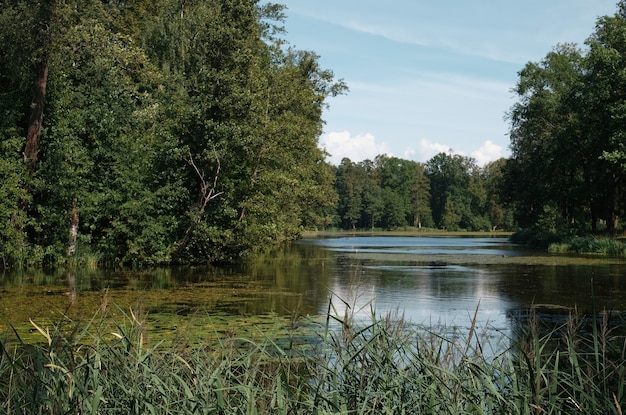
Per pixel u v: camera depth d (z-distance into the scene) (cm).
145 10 3850
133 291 1598
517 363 539
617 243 3694
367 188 12950
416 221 13825
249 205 2611
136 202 2352
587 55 4731
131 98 2778
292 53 4444
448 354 493
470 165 15175
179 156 2453
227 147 2483
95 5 2658
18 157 2334
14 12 2194
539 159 5078
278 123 2847
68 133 2405
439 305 1420
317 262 2864
